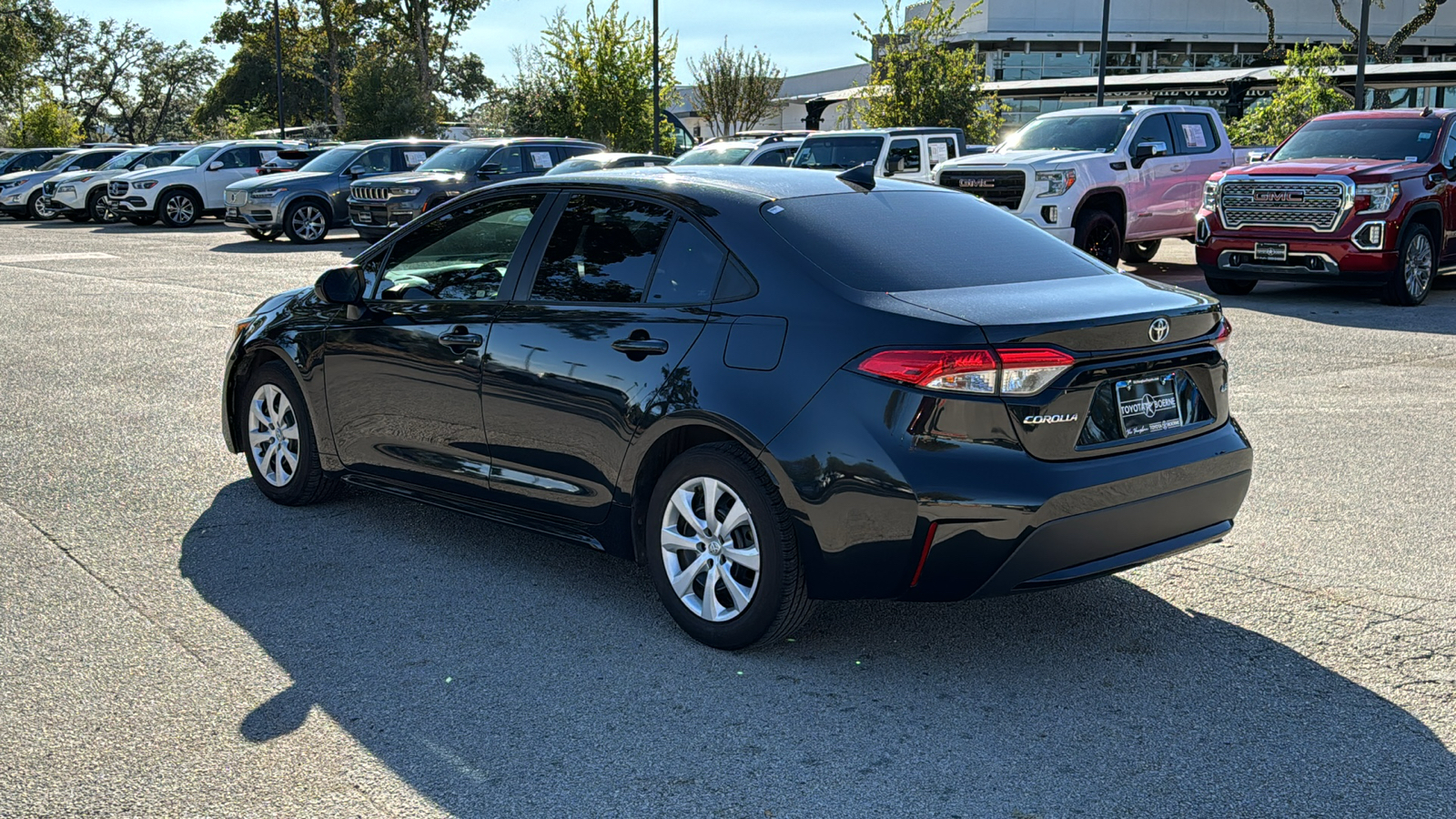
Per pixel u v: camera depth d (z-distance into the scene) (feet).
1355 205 41.88
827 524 12.53
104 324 39.47
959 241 14.60
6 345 35.24
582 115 119.75
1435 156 44.14
